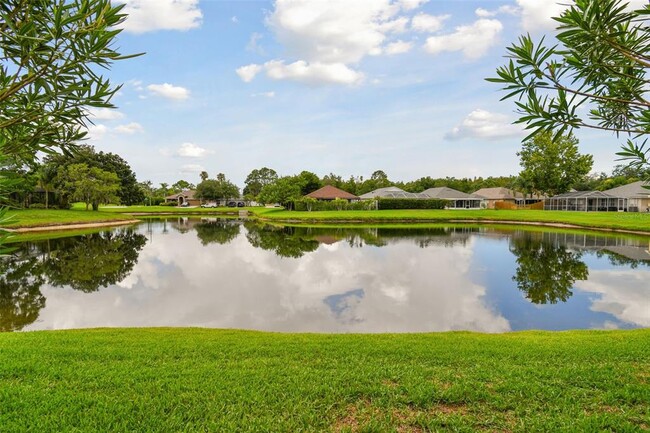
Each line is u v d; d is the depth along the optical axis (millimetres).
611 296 9969
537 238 23391
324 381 4004
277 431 3100
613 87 2113
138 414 3289
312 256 16859
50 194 42844
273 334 6250
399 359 4781
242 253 17844
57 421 3146
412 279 12188
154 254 17578
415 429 3156
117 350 4992
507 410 3439
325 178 83938
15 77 1761
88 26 1662
